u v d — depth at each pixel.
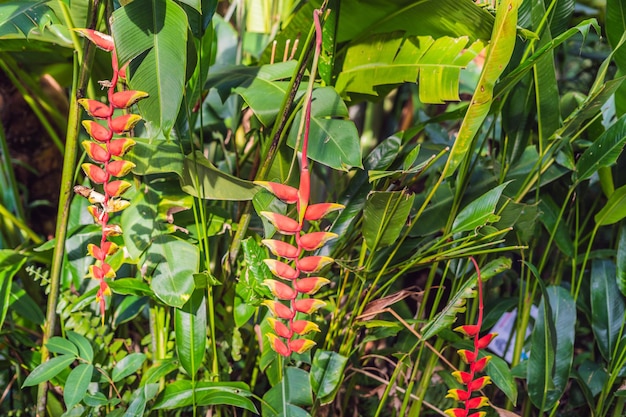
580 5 1.26
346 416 1.31
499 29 0.79
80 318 1.02
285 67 1.00
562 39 0.84
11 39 1.06
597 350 1.35
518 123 1.07
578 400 1.22
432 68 0.96
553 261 1.42
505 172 1.09
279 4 1.35
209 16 0.89
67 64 1.25
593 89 0.98
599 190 1.23
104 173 0.77
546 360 1.00
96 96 1.17
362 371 1.05
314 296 1.08
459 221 0.92
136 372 1.07
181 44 0.77
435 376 1.29
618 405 1.16
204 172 0.92
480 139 1.45
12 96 1.58
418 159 1.11
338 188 1.34
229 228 1.00
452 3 0.90
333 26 0.92
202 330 0.92
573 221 1.30
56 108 1.36
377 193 0.83
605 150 1.01
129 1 0.74
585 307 1.20
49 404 1.07
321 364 0.92
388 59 1.01
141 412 0.85
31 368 1.02
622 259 1.11
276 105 0.91
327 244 1.00
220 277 1.08
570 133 1.02
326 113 0.90
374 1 0.95
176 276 0.90
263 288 0.90
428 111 1.79
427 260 0.94
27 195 1.60
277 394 0.90
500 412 0.97
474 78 1.52
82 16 1.00
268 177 0.98
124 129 0.75
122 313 1.07
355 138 0.86
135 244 0.92
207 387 0.91
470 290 0.90
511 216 0.98
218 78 1.02
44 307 1.27
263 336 0.95
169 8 0.76
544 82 0.99
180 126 1.00
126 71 0.77
